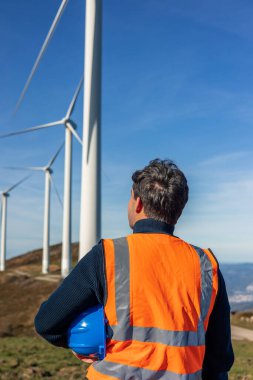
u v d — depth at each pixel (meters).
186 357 2.07
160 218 2.40
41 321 2.29
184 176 2.48
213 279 2.30
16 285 58.88
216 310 2.29
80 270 2.24
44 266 79.62
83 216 19.66
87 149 20.05
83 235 19.55
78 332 2.19
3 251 91.44
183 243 2.38
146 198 2.41
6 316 39.16
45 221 80.25
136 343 2.08
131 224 2.58
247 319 43.59
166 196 2.38
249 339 31.41
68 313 2.23
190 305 2.17
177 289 2.18
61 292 2.26
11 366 13.91
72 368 13.95
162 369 2.04
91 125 19.98
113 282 2.17
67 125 45.41
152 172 2.44
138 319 2.10
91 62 20.23
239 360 17.03
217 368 2.34
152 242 2.30
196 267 2.28
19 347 19.69
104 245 2.27
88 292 2.21
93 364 2.18
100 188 19.91
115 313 2.12
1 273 81.25
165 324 2.09
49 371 13.29
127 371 2.04
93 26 20.41
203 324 2.19
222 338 2.31
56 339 2.30
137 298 2.13
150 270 2.20
